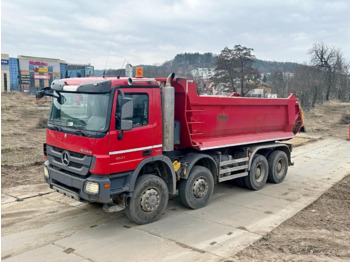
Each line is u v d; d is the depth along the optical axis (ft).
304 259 15.96
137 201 19.02
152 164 20.54
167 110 19.70
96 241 17.58
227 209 22.85
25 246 16.89
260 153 29.68
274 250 16.87
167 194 20.51
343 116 94.48
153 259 15.81
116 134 17.31
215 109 23.11
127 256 16.06
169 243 17.49
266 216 21.67
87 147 17.26
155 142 19.34
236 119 25.17
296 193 26.89
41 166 32.24
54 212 21.54
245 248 17.04
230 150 26.71
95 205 22.88
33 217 20.67
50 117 20.35
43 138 48.37
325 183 29.99
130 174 18.49
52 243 17.29
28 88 211.20
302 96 118.93
